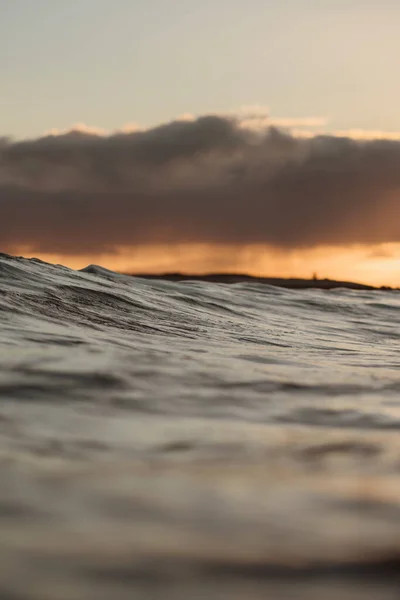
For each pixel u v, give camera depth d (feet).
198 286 58.34
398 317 55.01
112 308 35.96
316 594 5.94
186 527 7.32
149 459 10.45
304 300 59.47
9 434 11.65
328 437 12.55
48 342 21.81
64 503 7.97
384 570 6.43
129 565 6.29
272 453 11.16
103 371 17.19
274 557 6.62
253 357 23.54
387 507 8.20
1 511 7.63
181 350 23.72
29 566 6.18
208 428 12.91
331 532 7.31
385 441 12.32
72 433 11.96
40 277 40.06
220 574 6.21
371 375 20.51
